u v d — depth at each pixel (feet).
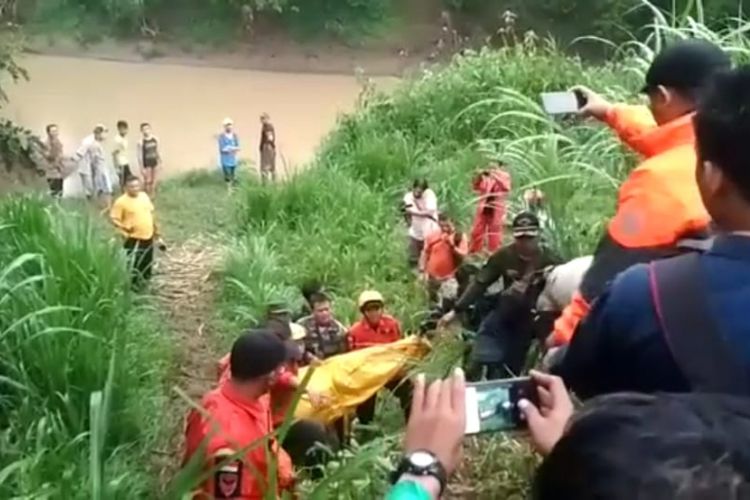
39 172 63.26
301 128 100.17
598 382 6.55
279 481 15.47
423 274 31.42
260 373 15.03
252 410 15.10
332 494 15.78
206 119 102.37
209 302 35.83
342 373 20.58
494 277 21.84
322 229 40.19
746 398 4.30
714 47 10.23
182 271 40.45
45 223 27.20
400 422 21.29
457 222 35.88
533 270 21.16
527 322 20.52
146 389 24.09
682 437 3.92
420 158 48.01
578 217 23.77
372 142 49.26
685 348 5.96
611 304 6.29
